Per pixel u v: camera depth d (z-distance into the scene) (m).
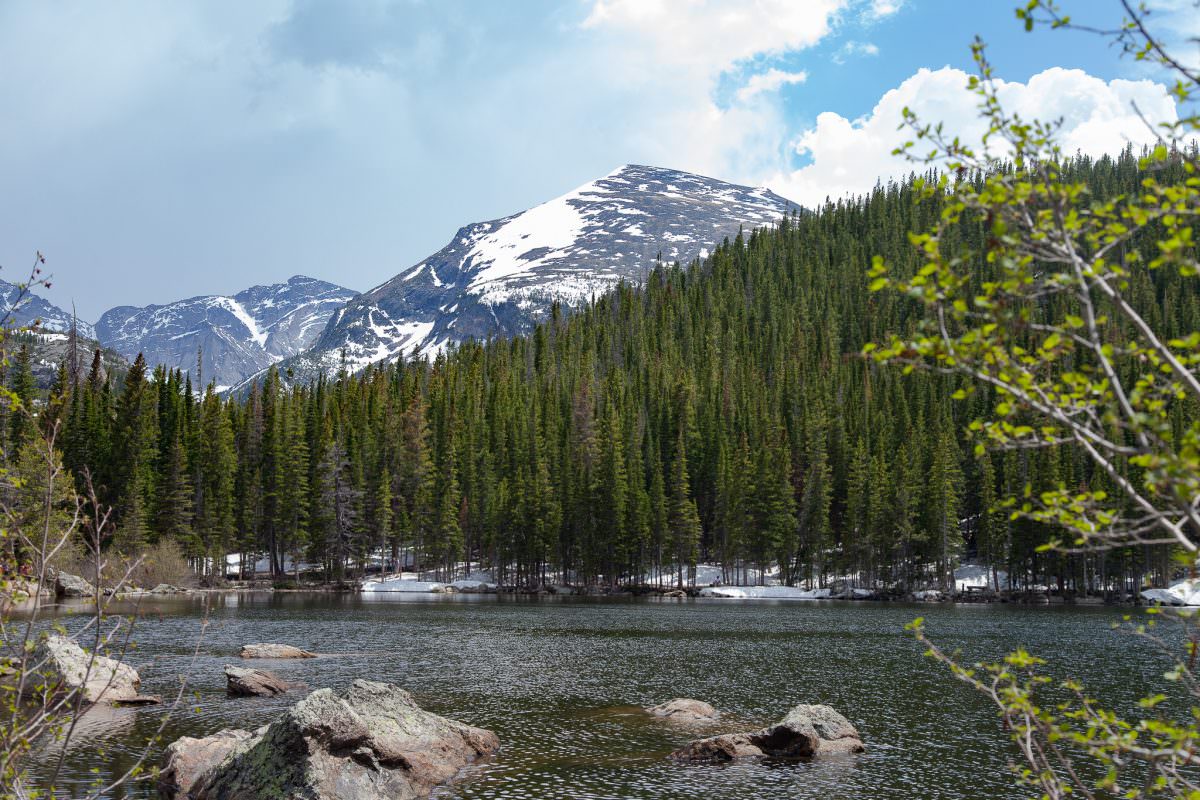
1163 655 48.50
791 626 68.00
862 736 28.11
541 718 30.62
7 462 10.40
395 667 42.59
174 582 98.38
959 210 7.31
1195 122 6.92
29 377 56.06
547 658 46.97
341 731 20.84
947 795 21.67
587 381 151.25
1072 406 7.17
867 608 91.69
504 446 139.50
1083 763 24.69
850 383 158.12
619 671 42.28
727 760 24.81
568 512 119.75
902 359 7.59
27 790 10.67
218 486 113.25
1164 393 6.95
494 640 55.94
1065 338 7.14
